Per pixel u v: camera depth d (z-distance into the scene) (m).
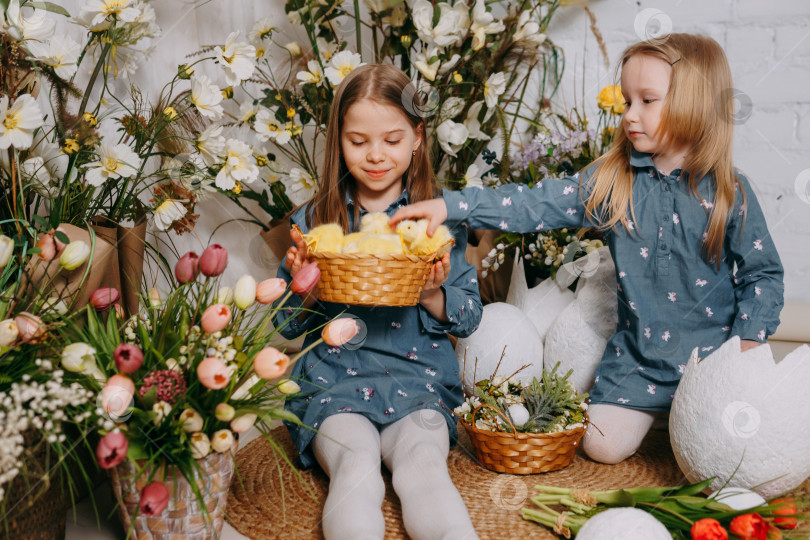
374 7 1.59
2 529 0.91
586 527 0.95
